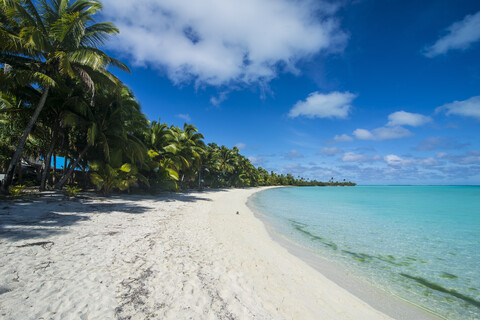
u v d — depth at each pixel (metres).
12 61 12.58
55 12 13.11
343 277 6.21
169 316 3.29
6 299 3.19
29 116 14.88
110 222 8.73
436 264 7.76
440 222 16.73
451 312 4.71
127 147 17.33
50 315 2.97
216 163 48.31
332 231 12.53
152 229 8.35
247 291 4.52
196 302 3.79
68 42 13.03
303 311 4.09
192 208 15.63
